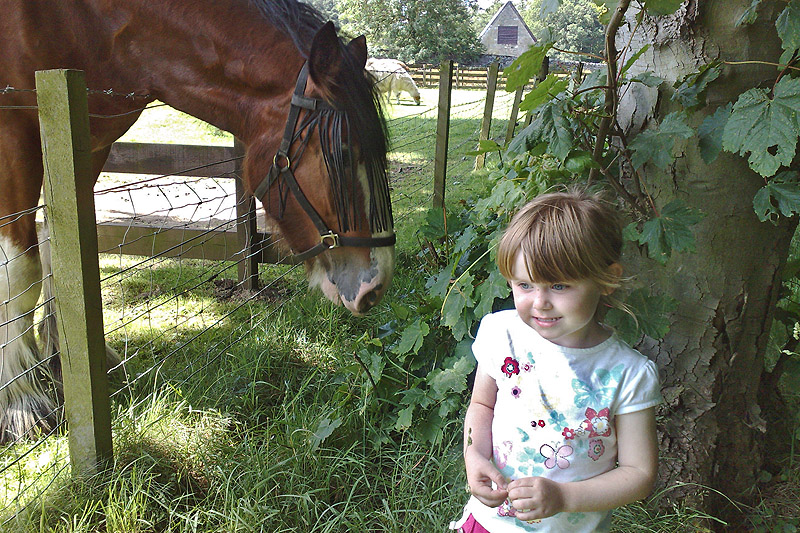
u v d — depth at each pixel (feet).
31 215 8.08
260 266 14.93
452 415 7.77
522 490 3.67
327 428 7.25
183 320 11.69
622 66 6.10
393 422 7.76
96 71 8.02
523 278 3.83
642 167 6.77
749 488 7.00
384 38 110.52
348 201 7.13
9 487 6.78
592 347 4.17
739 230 6.41
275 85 7.51
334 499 6.83
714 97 6.22
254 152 7.71
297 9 7.95
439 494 6.57
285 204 7.55
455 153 27.53
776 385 7.67
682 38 6.26
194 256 13.51
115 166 13.12
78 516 6.16
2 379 8.05
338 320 11.03
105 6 7.72
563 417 4.10
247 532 6.00
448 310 7.33
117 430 7.09
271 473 6.75
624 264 4.52
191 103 8.07
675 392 6.82
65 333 6.10
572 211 3.75
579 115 6.32
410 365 8.33
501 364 4.34
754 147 5.16
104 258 15.08
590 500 3.78
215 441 7.44
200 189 22.63
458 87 81.05
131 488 6.47
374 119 7.14
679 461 6.75
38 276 8.21
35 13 7.50
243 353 9.59
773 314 6.97
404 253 14.61
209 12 7.64
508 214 7.86
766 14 5.89
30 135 7.88
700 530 6.32
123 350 10.28
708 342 6.68
